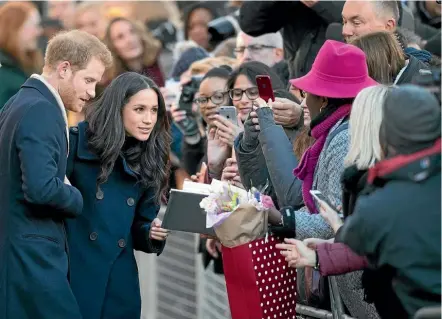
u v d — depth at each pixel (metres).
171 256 26.73
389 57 18.72
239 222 17.22
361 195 15.04
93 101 20.33
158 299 27.42
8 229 19.06
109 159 19.69
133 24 31.39
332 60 17.78
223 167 22.48
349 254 15.95
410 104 14.55
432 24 29.80
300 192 18.11
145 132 19.83
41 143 18.78
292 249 16.34
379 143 15.64
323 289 18.88
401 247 14.23
